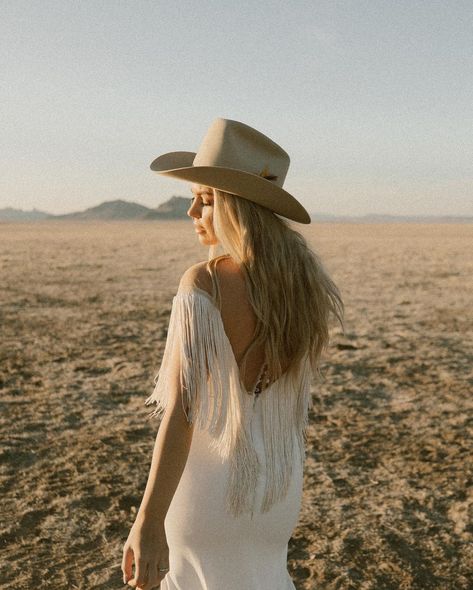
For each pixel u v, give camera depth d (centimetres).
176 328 146
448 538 331
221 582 153
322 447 461
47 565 302
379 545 323
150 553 137
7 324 966
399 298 1323
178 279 1691
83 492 379
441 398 589
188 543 153
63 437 474
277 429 156
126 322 1003
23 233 6844
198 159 160
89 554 312
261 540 157
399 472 417
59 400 570
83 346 814
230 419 148
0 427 492
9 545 319
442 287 1538
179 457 141
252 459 150
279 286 150
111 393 595
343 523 346
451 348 820
